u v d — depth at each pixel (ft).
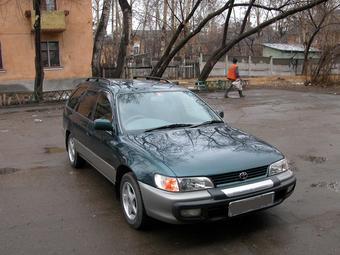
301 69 127.85
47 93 58.59
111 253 13.16
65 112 24.26
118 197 16.71
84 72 81.97
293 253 12.97
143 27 138.82
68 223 15.53
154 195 13.26
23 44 75.92
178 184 12.97
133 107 17.87
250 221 15.34
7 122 41.37
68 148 24.26
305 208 16.66
